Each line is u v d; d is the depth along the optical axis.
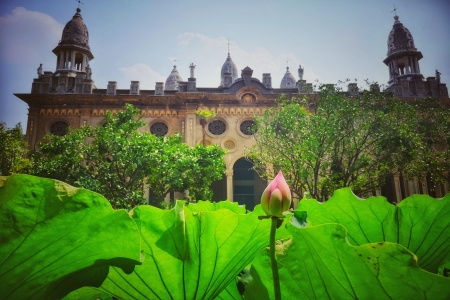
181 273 1.08
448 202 1.19
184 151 17.56
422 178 19.23
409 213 1.25
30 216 0.78
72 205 0.81
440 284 0.75
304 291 1.00
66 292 0.90
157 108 27.34
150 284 1.08
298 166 16.52
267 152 18.56
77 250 0.85
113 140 16.28
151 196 25.17
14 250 0.78
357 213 1.32
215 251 1.08
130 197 15.64
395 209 1.27
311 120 16.92
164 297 1.12
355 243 1.34
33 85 26.98
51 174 15.64
